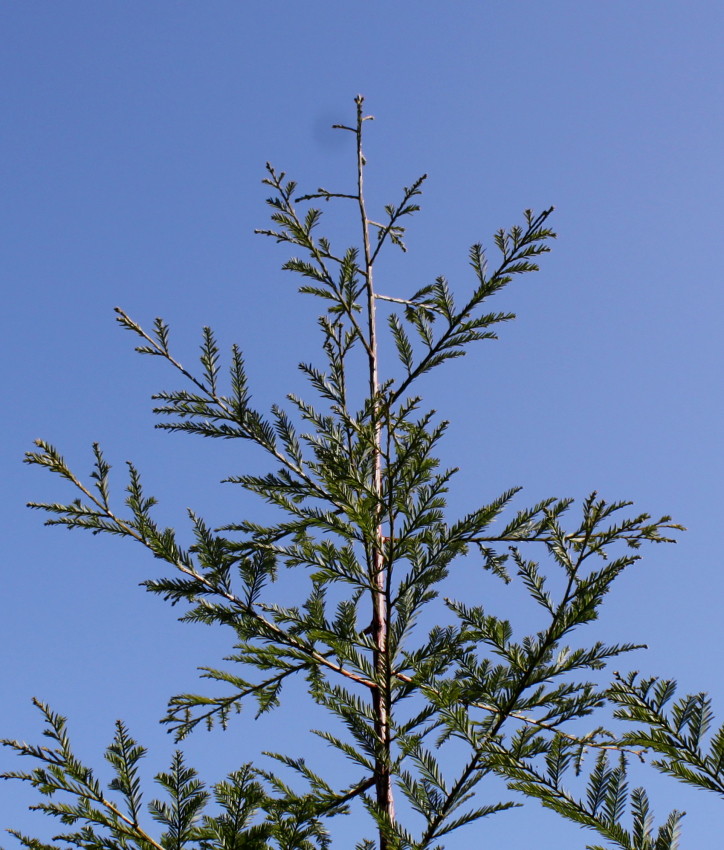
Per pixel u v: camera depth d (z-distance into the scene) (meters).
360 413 4.32
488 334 4.71
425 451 3.85
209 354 4.70
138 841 3.93
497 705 3.48
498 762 3.15
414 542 4.00
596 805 2.88
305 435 4.52
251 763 4.08
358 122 5.95
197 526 4.45
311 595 4.36
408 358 4.84
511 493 4.34
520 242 4.58
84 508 4.39
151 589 4.31
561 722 3.56
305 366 4.63
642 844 2.78
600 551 4.57
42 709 4.15
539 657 3.33
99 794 4.05
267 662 4.35
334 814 4.12
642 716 2.66
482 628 3.54
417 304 5.63
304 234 5.41
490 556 4.87
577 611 3.22
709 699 2.64
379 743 3.84
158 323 4.69
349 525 4.26
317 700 4.20
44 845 3.86
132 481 4.50
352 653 3.93
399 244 5.79
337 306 5.49
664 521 3.35
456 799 3.53
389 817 3.69
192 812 4.04
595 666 3.55
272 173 5.48
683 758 2.62
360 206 5.82
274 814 4.04
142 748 4.16
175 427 4.65
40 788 4.00
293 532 4.71
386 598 4.07
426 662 4.00
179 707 4.54
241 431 4.66
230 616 4.30
